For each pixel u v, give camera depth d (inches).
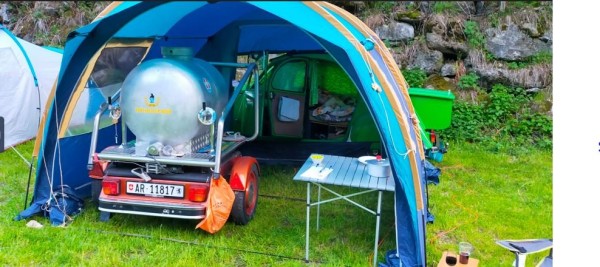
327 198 232.7
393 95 162.7
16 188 232.2
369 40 205.5
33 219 192.4
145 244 174.6
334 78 291.4
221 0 157.4
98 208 190.4
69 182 205.3
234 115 287.0
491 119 369.4
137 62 222.1
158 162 175.3
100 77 208.5
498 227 206.7
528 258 177.3
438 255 177.2
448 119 303.3
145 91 171.2
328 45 157.3
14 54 304.0
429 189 254.2
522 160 318.7
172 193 177.2
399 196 159.8
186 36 245.8
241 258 169.2
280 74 284.8
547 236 201.0
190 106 171.9
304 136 287.9
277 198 229.8
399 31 409.7
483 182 271.1
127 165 185.0
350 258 169.9
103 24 171.8
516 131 360.5
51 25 495.8
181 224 193.5
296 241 183.8
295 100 284.4
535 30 397.1
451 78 395.2
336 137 286.8
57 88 181.3
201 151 188.4
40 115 321.7
